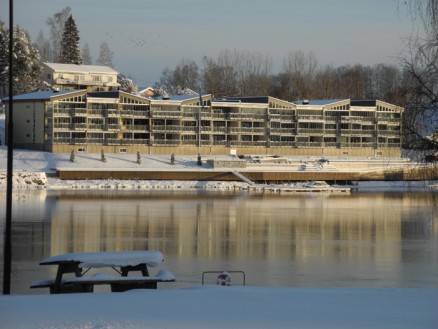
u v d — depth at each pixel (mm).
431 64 57281
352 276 75875
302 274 76562
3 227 115438
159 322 35062
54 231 111500
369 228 125250
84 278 47312
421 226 129000
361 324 35531
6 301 40406
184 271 76438
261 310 38562
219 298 41844
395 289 47844
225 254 90750
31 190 198125
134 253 49312
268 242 103812
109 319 35594
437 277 76062
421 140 58250
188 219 134625
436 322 36188
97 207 153375
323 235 114188
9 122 51562
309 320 36219
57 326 33969
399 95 58781
